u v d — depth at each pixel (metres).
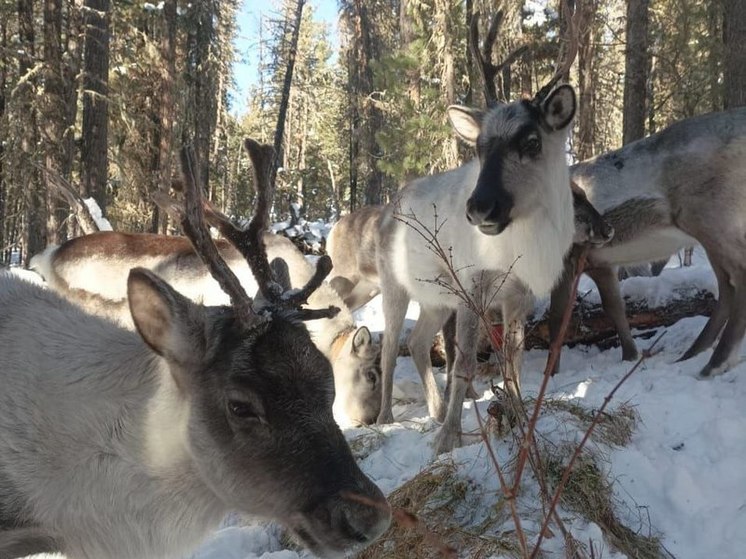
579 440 1.22
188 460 0.83
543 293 1.54
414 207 1.80
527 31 5.13
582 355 2.18
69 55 4.52
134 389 0.83
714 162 1.81
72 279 2.05
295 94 14.05
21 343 0.87
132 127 5.14
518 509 1.11
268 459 0.77
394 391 2.12
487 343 2.12
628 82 4.18
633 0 4.13
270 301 0.83
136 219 5.48
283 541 1.23
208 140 7.67
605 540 1.07
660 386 1.59
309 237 4.40
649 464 1.24
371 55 9.48
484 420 1.59
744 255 1.78
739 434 1.33
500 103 1.57
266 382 0.77
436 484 1.22
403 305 1.91
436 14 4.75
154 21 5.80
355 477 0.77
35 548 0.85
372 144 8.46
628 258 1.98
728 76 2.90
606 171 1.98
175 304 0.78
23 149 4.45
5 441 0.82
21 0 4.45
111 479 0.83
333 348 1.95
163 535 0.85
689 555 1.10
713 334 1.82
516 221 1.49
